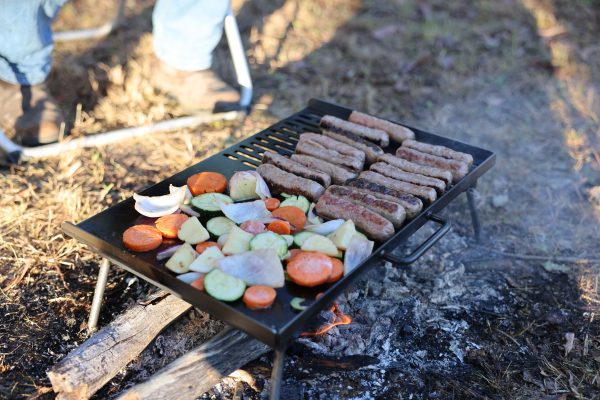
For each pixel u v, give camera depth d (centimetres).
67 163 121
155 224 82
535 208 119
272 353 85
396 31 177
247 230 80
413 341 90
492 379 86
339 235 78
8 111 122
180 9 126
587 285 102
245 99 139
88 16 176
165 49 132
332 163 96
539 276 104
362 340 87
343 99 149
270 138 105
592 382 86
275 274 72
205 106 136
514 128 142
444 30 178
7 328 89
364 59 165
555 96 152
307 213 87
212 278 71
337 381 82
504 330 94
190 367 76
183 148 129
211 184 90
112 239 79
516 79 159
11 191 114
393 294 96
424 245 80
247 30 176
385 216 82
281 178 91
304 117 112
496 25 182
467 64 165
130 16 178
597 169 129
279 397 75
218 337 79
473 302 97
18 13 112
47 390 81
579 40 176
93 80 144
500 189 123
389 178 91
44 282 97
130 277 98
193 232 80
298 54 167
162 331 86
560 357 90
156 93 146
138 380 82
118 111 138
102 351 79
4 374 83
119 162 124
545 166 130
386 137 103
